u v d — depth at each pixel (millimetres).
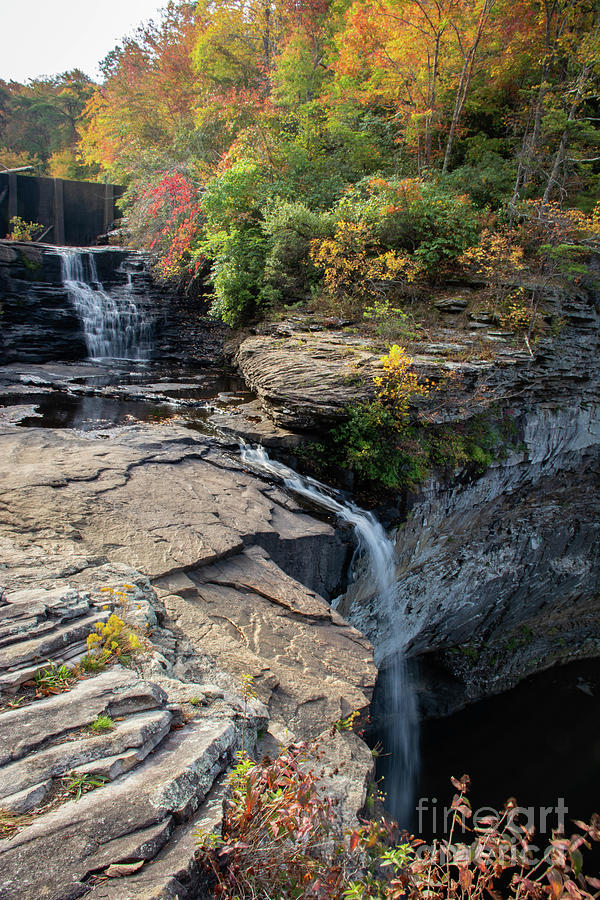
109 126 27016
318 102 18078
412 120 16844
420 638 11906
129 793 2273
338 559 7824
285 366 10125
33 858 1917
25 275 14914
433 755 11234
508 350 10758
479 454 10156
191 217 16406
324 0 19719
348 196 14297
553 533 13430
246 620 5176
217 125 20344
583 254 12562
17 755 2375
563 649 14945
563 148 14688
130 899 1823
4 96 44562
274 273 13812
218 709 3174
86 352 15000
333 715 4152
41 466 6922
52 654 3127
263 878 2168
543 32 16031
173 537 5949
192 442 8727
